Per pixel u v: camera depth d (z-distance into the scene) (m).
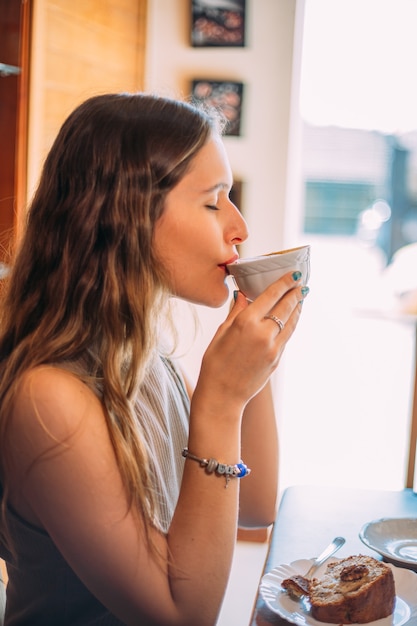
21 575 0.91
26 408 0.82
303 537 1.14
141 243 0.90
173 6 3.07
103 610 0.90
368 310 6.68
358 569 0.91
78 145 0.93
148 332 0.92
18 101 2.38
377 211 7.57
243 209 3.11
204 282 0.93
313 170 7.58
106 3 2.76
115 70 2.86
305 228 7.69
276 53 3.04
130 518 0.82
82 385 0.85
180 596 0.83
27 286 0.95
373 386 4.82
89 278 0.91
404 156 7.42
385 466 3.50
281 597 0.94
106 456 0.82
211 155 0.92
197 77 3.08
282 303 0.88
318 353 5.52
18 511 0.87
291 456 3.61
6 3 2.36
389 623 0.87
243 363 0.86
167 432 1.03
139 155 0.90
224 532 0.84
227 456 0.86
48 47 2.48
